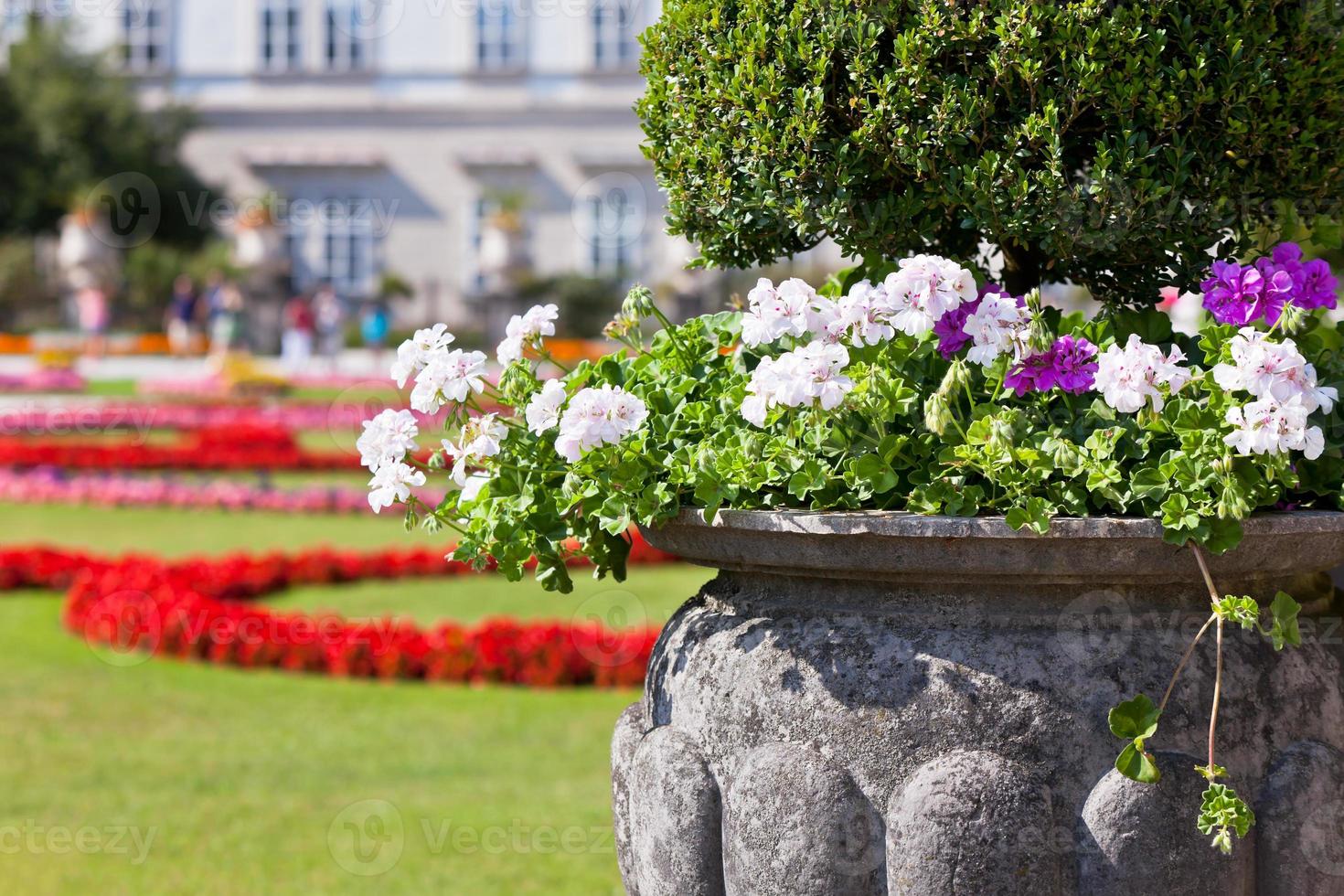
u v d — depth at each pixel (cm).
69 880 349
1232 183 198
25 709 518
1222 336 193
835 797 179
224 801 416
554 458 208
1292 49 194
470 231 2848
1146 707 173
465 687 561
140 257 2644
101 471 1223
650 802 196
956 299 186
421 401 208
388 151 2850
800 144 200
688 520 195
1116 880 174
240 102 2872
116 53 2878
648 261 2772
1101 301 218
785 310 190
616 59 2789
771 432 198
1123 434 186
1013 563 178
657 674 208
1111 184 188
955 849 173
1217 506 173
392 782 436
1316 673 191
